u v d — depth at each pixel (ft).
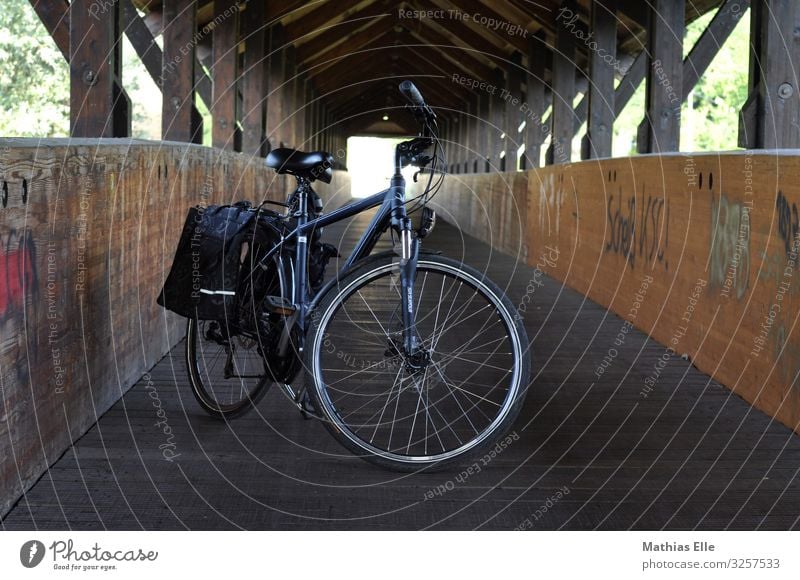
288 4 33.71
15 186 7.35
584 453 9.41
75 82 16.01
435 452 9.14
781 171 10.57
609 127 27.84
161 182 12.97
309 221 9.55
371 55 72.69
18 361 7.59
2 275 7.14
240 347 10.05
